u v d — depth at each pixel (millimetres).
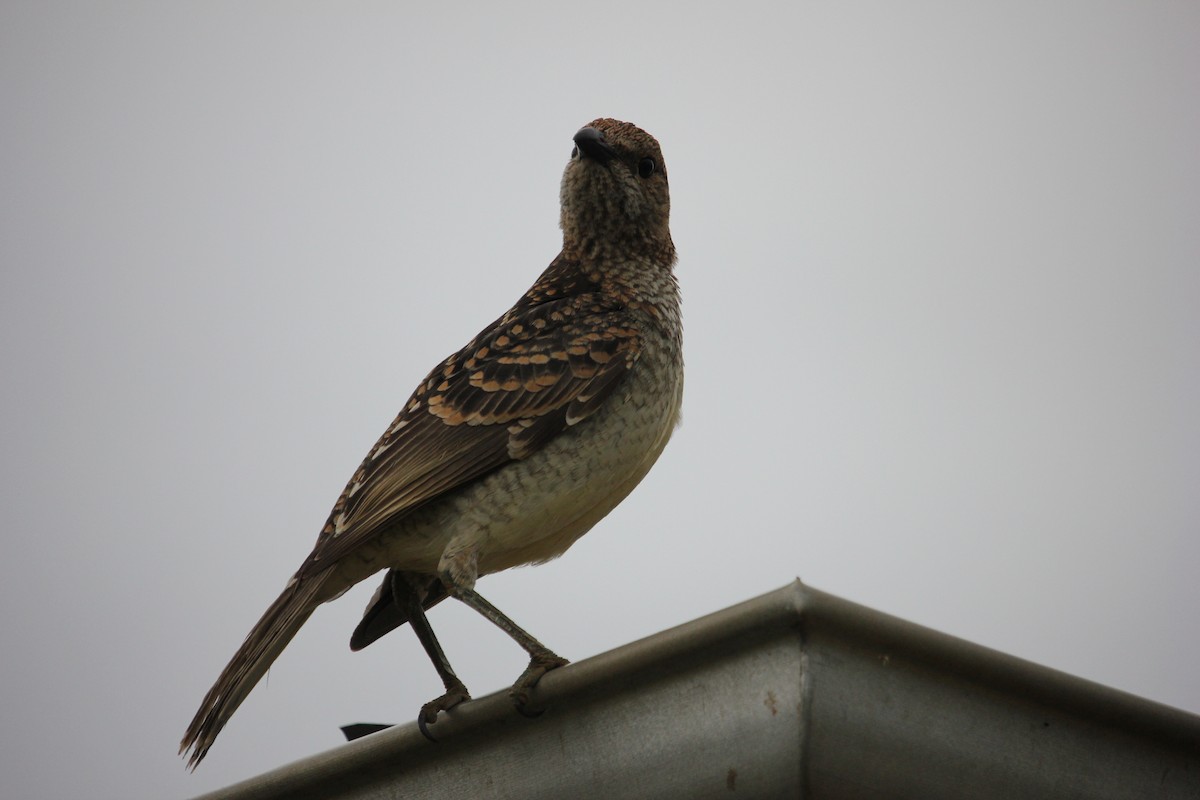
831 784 6152
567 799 6922
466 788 7309
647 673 6559
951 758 6352
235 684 9500
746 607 6180
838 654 6160
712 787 6363
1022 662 6457
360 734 8695
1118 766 6727
